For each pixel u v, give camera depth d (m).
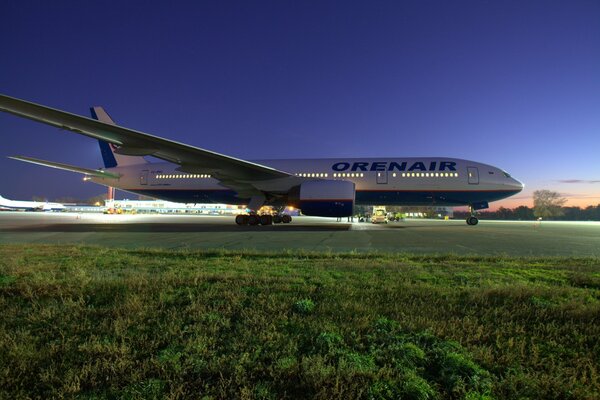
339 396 2.26
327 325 3.37
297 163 22.16
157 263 7.11
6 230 18.25
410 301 4.20
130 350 2.95
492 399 2.25
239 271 6.20
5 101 11.48
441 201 21.11
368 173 21.02
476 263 7.25
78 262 7.11
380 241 12.86
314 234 16.02
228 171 18.58
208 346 3.01
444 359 2.71
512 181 20.39
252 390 2.33
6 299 4.42
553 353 2.90
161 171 23.80
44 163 20.30
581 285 5.30
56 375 2.56
